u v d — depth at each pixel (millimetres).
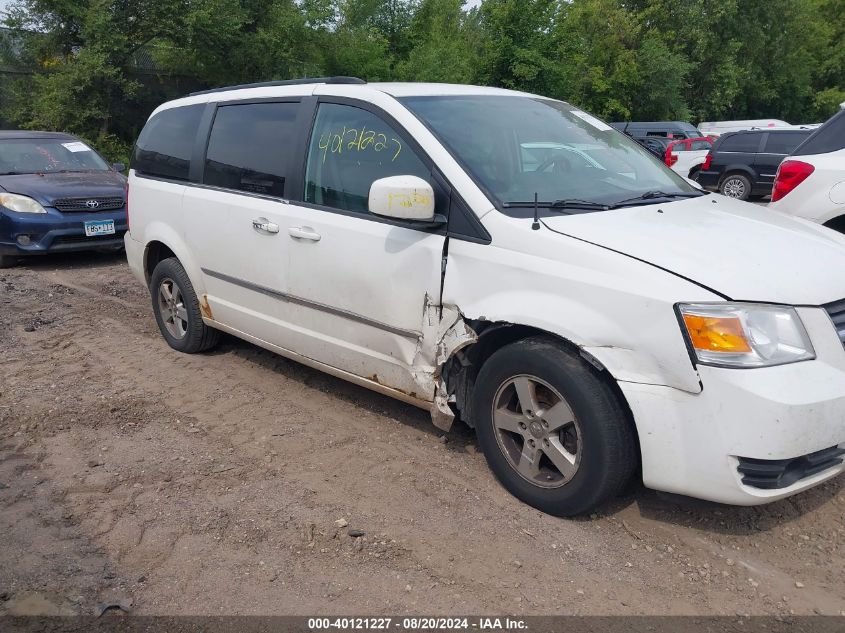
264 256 4391
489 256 3281
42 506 3381
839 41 43344
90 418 4324
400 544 3084
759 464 2740
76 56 17578
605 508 3338
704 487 2834
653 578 2875
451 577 2879
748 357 2734
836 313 2941
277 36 19859
